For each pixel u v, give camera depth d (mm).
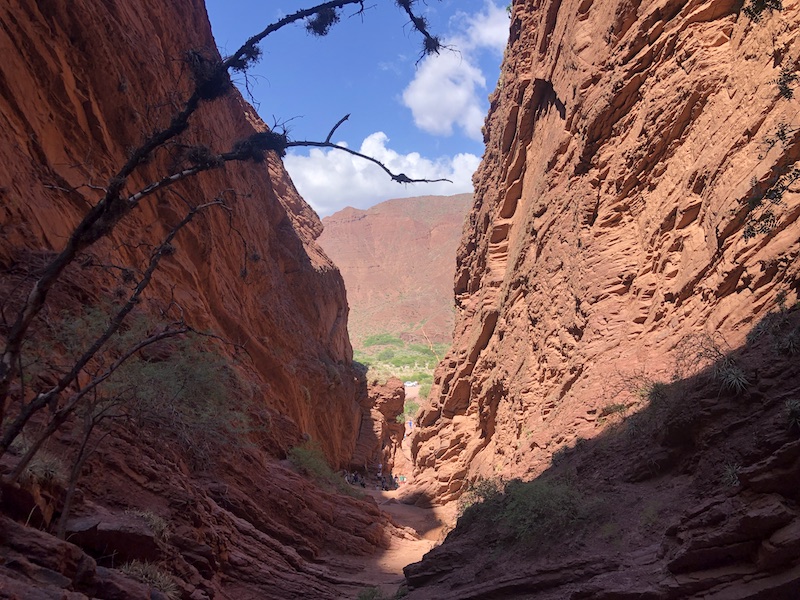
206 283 22156
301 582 12812
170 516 10156
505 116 30328
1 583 5219
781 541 6199
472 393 30844
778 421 7422
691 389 9359
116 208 5316
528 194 26688
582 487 10711
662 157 15523
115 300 11055
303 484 18406
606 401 13070
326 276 46688
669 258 14195
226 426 10602
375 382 57125
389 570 17312
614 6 17984
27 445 7848
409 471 55906
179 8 25328
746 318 10242
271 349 28219
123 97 17484
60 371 9172
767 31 12148
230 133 29484
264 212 33250
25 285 10086
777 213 10391
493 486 13211
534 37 27781
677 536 7453
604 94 17766
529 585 8836
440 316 170750
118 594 6762
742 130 12195
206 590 9539
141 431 10555
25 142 13758
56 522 7887
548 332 19562
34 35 14586
